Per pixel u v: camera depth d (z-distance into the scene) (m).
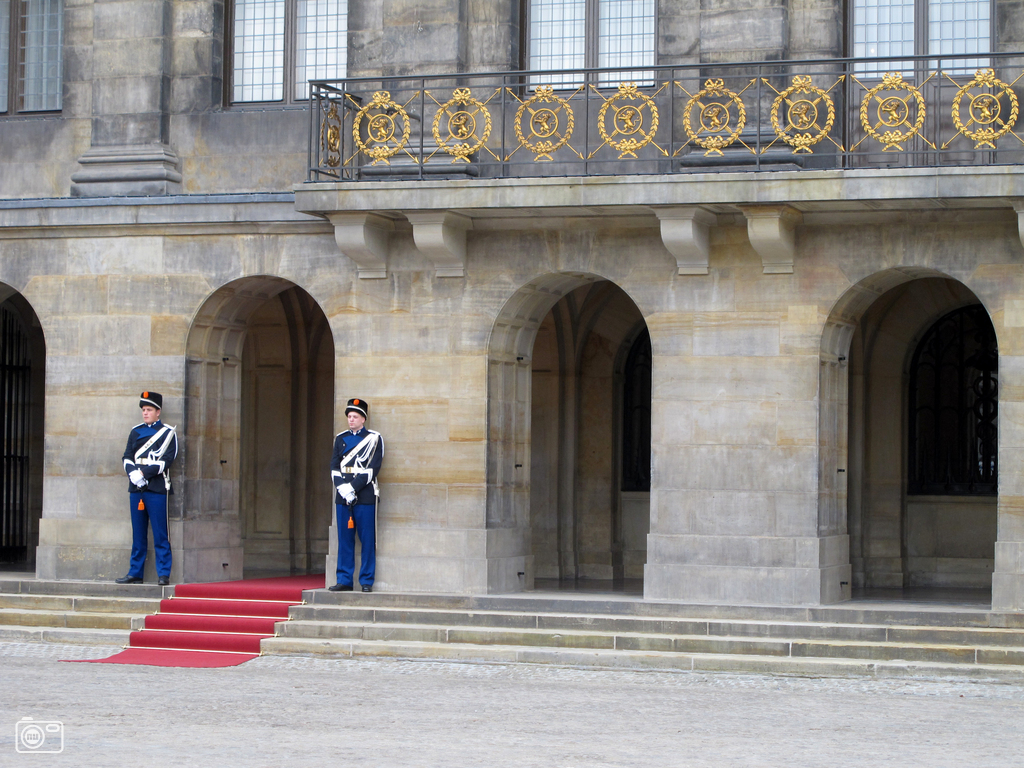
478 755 11.36
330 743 11.81
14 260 19.50
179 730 12.35
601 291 21.48
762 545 17.00
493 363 18.14
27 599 18.45
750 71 17.31
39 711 13.20
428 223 17.47
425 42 18.38
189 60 19.38
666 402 17.45
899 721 12.93
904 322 20.47
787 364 17.06
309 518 22.48
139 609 18.16
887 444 20.58
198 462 19.12
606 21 18.39
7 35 20.22
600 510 21.69
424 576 17.89
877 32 17.53
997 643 15.55
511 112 18.33
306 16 19.36
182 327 18.94
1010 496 16.27
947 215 16.55
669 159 17.02
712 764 11.11
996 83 15.93
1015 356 16.33
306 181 17.64
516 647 16.38
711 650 15.95
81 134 19.67
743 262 17.25
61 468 19.19
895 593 19.06
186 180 19.31
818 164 17.27
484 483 17.84
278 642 16.81
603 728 12.54
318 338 22.58
